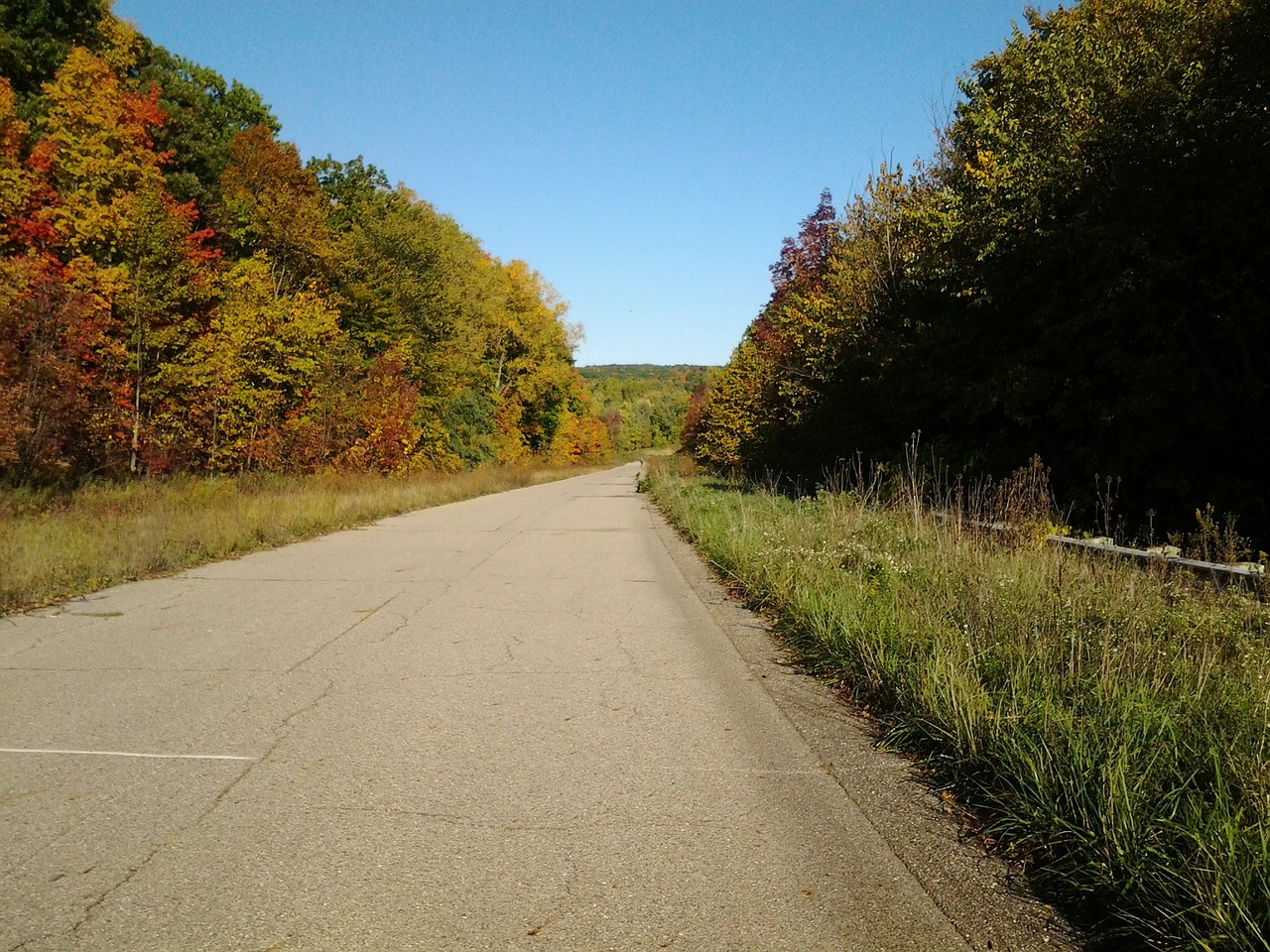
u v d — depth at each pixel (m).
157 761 4.63
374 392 34.44
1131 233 13.02
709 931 2.99
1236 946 2.71
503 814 3.96
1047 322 14.57
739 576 10.55
